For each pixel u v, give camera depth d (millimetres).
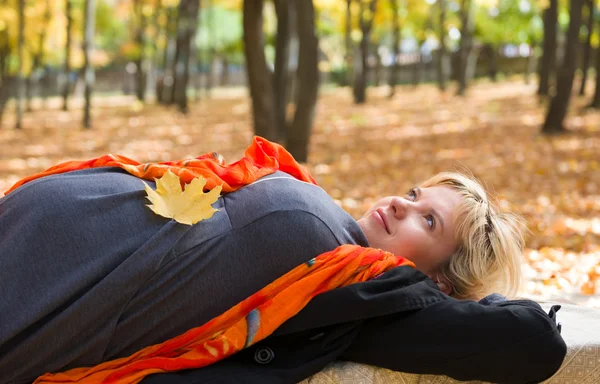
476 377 2281
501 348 2205
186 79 22625
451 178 2699
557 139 13539
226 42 35156
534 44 34250
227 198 2355
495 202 2824
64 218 2152
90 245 2139
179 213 2201
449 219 2576
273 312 2211
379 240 2588
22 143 15609
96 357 2160
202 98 31328
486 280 2602
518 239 2727
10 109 28891
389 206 2621
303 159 10734
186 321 2225
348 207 8031
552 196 8438
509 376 2271
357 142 14273
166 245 2156
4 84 22531
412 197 2691
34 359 2105
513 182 9461
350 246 2350
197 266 2201
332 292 2246
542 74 22547
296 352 2291
